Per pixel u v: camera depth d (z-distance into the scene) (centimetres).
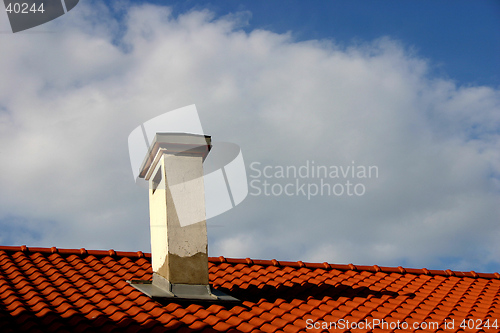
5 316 622
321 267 954
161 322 643
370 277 941
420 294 874
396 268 989
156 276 750
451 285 950
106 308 677
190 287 707
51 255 872
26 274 786
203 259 725
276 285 835
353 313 750
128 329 620
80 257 880
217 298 708
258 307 738
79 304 683
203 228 738
